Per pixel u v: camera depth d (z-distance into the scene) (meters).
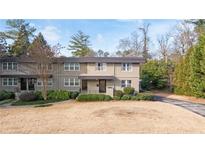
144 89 47.84
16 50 54.22
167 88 47.62
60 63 35.84
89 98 29.14
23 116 19.14
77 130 14.45
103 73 35.94
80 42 70.69
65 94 31.11
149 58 63.06
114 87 35.78
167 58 57.31
